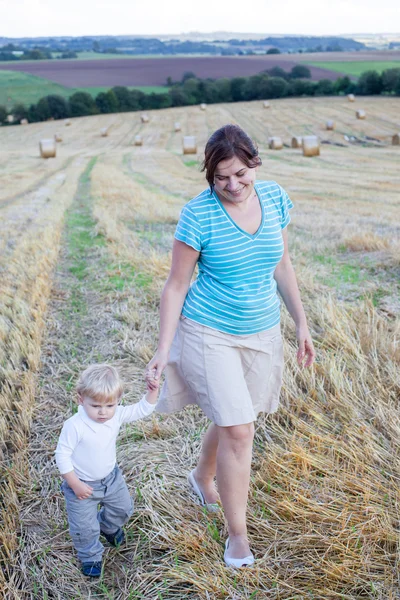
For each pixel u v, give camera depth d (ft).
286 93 218.38
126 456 11.93
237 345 8.84
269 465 10.91
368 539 9.24
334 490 10.26
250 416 8.61
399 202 50.60
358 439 11.80
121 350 17.06
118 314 19.67
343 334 16.21
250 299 8.64
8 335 17.92
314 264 25.29
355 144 119.55
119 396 8.75
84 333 18.58
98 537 9.27
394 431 11.78
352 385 13.74
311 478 10.59
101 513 9.60
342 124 145.59
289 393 13.50
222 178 8.14
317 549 9.22
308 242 29.78
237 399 8.58
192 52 522.06
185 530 9.66
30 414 13.25
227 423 8.55
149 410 9.04
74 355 16.90
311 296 20.83
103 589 8.93
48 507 10.62
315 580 8.68
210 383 8.63
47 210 44.57
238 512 8.94
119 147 135.74
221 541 9.59
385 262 24.76
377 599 8.24
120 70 284.00
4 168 95.81
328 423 12.44
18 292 22.08
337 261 26.11
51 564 9.43
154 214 40.22
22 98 226.38
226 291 8.63
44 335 18.30
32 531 10.11
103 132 157.69
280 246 8.73
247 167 8.08
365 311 18.65
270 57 322.75
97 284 23.59
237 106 196.13
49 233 33.63
